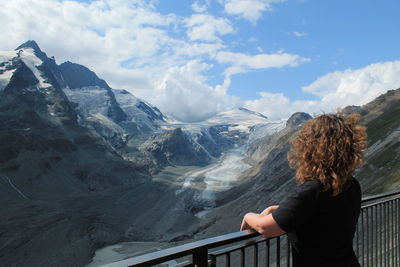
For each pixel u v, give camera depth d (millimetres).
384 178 79000
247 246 3908
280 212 2975
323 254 3008
